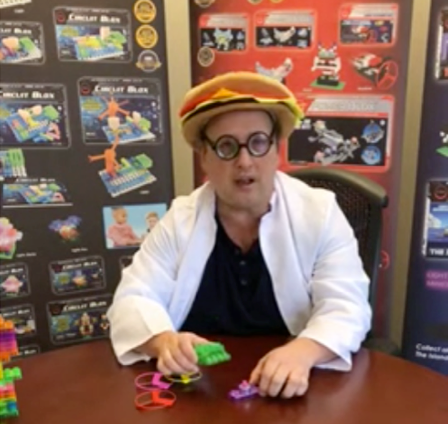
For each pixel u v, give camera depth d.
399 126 1.77
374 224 1.17
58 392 0.85
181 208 1.10
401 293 2.23
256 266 1.06
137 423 0.75
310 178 1.26
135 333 0.96
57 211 1.79
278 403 0.79
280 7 1.74
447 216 1.76
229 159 0.93
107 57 1.74
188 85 2.24
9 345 0.77
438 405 0.79
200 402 0.80
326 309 0.99
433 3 1.62
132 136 1.81
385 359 0.93
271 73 1.79
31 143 1.73
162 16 1.76
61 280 1.84
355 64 1.74
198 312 1.09
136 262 1.10
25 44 1.66
